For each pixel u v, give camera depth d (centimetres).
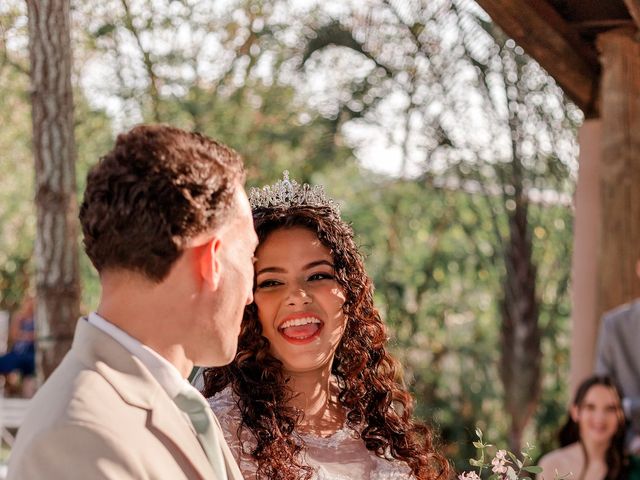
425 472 249
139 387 159
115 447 149
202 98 889
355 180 987
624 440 423
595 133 543
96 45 838
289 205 241
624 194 495
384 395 249
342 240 241
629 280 498
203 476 161
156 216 159
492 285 952
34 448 147
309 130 923
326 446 239
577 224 554
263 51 902
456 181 945
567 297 955
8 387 917
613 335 485
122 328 163
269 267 236
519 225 905
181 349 167
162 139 163
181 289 164
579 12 470
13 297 1077
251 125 908
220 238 167
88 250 165
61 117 479
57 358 479
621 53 488
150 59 848
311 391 243
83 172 902
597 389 423
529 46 471
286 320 235
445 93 920
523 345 891
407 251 972
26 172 1045
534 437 928
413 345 941
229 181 167
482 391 922
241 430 233
